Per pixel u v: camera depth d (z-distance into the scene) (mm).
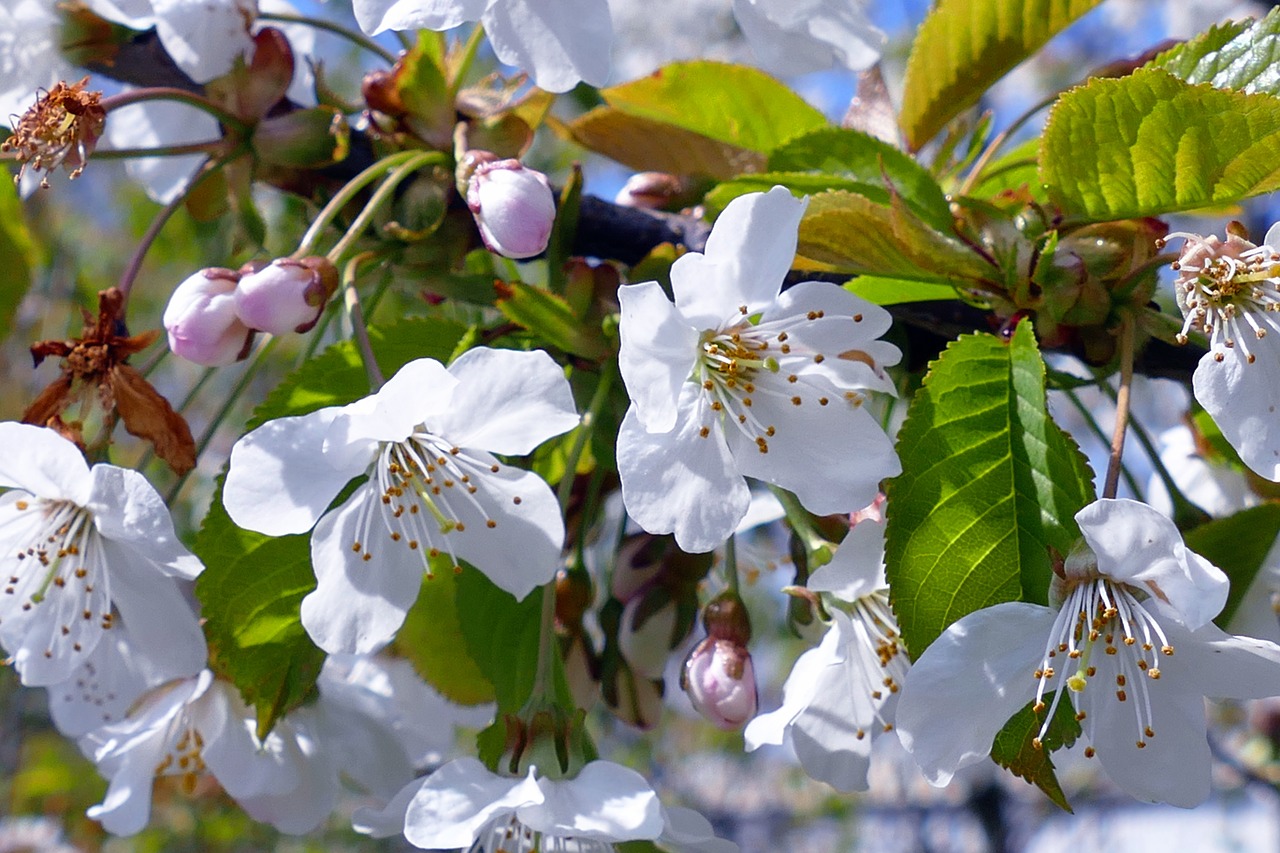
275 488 252
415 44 285
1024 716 246
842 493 255
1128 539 238
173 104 315
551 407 254
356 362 270
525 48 263
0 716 736
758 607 692
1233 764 578
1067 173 262
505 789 252
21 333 606
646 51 814
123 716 294
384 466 259
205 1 280
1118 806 898
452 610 295
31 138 270
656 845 265
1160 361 272
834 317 256
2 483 264
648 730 295
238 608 266
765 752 995
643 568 295
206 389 690
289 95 309
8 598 271
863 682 272
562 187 290
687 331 255
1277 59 266
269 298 261
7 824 723
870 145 280
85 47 290
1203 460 306
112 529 261
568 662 292
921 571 247
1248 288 258
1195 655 249
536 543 261
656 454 252
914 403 251
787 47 287
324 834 787
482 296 281
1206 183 260
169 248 602
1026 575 246
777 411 257
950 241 261
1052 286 259
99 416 268
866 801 958
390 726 305
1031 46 301
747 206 252
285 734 295
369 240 280
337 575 258
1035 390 250
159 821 733
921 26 302
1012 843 899
